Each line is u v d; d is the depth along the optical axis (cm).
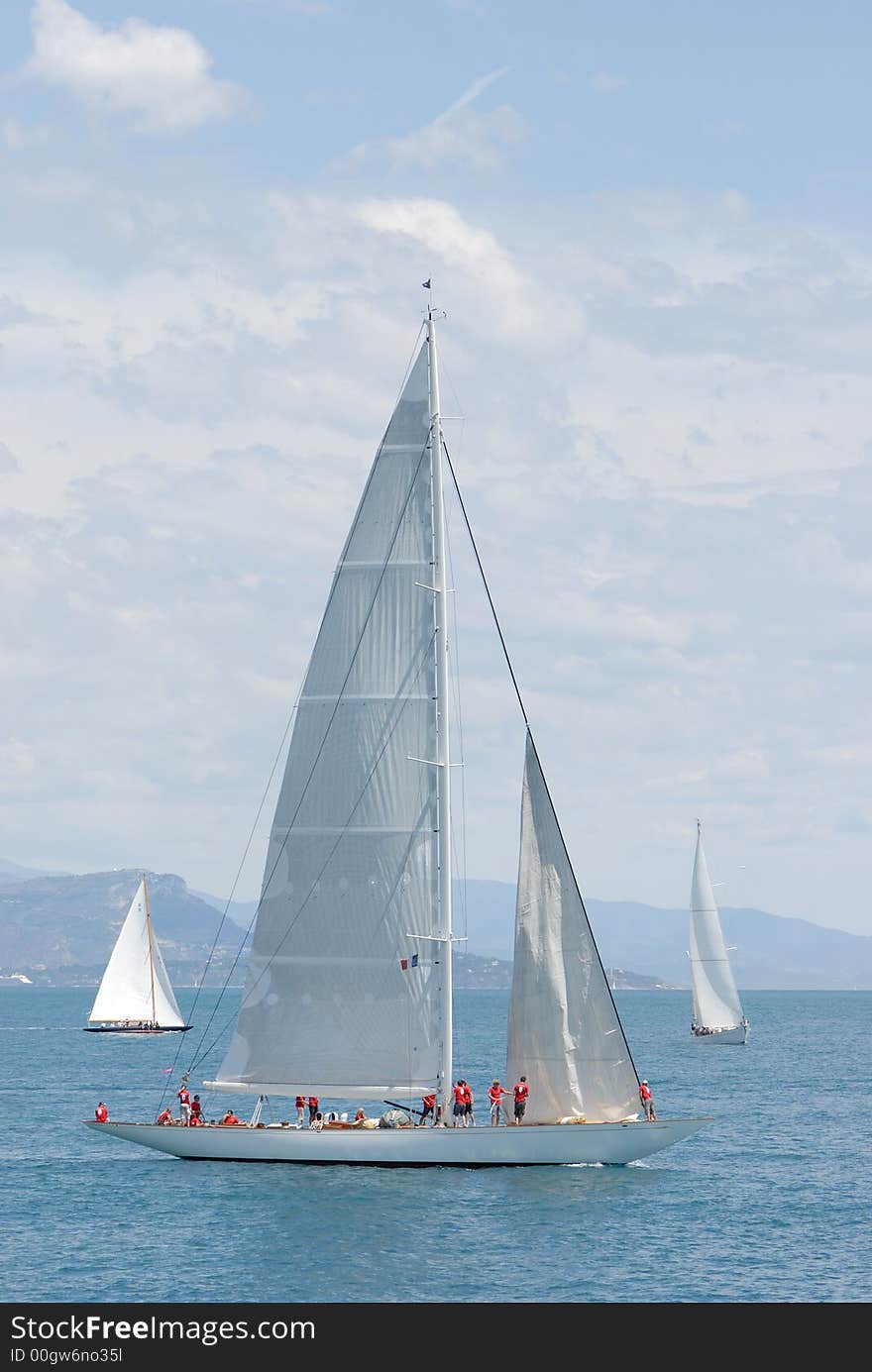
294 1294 12262
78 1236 14088
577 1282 12631
